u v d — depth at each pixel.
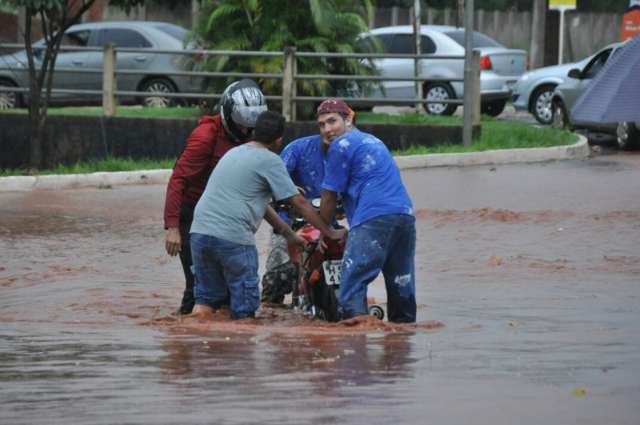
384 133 54.72
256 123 21.59
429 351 17.52
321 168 22.97
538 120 68.19
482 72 70.81
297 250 22.53
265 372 15.76
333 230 21.48
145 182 47.88
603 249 31.52
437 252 31.30
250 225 21.48
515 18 107.69
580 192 42.38
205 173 22.48
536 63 104.75
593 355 17.11
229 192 21.41
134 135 54.44
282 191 21.30
